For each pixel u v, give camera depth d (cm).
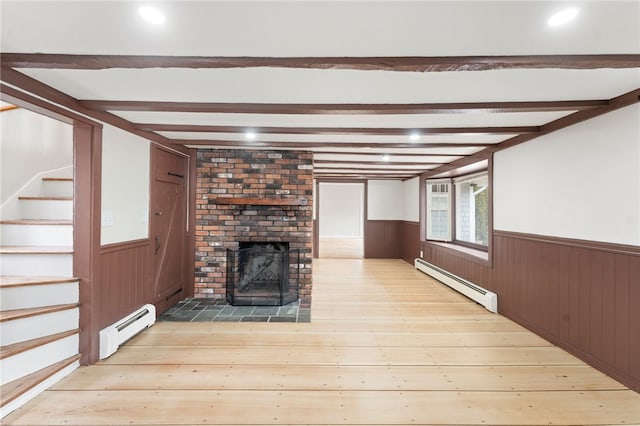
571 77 198
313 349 294
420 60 171
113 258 291
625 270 235
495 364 269
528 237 343
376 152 445
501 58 169
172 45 161
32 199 325
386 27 143
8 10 132
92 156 262
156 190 366
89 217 261
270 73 194
